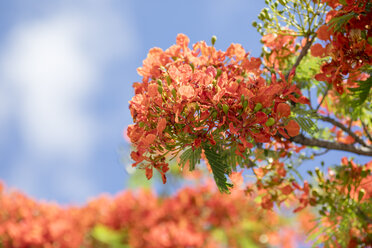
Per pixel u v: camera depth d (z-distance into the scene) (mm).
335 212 3486
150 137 1966
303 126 2307
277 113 2100
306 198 3580
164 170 2172
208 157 2164
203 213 7602
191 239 7129
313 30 2861
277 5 2846
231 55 2691
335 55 2352
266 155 3260
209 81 2035
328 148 3174
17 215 7809
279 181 3551
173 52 2555
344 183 3426
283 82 2227
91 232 7879
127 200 8078
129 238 7703
